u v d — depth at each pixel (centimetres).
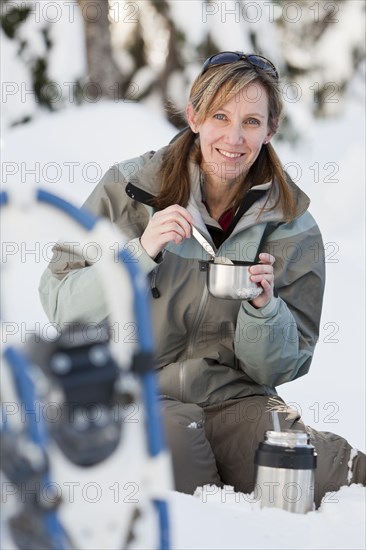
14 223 349
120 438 338
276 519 459
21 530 330
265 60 564
